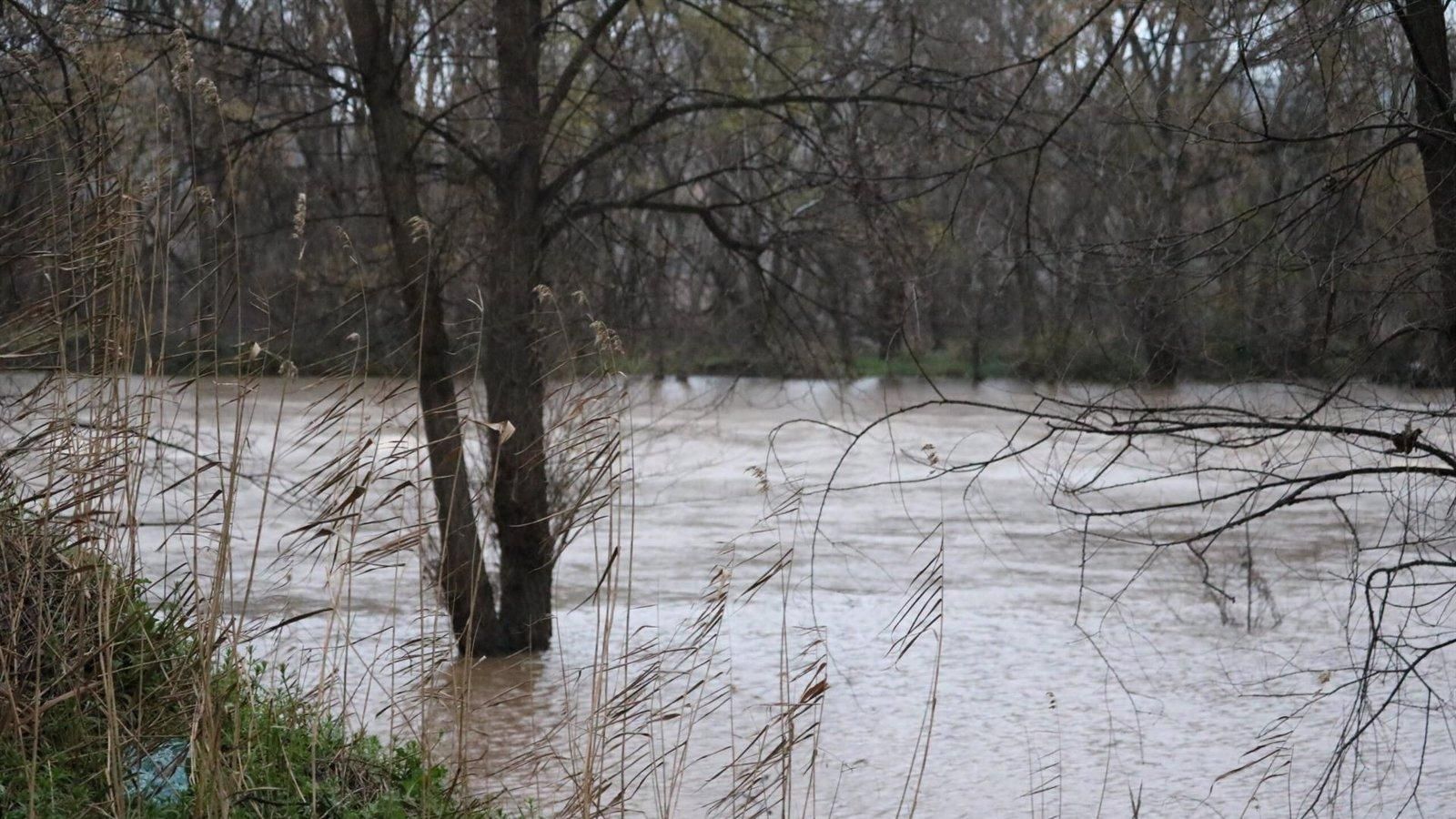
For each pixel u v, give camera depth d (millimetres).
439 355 14805
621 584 19219
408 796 6918
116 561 6707
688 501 26547
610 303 16609
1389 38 8484
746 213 17062
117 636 6430
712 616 9242
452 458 6992
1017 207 10617
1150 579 19141
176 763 6164
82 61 7488
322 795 6547
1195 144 9086
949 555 21672
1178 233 8617
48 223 6758
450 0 15969
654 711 7395
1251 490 7707
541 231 16172
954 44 14234
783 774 7664
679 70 16953
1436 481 8344
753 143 16703
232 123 14703
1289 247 8484
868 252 14992
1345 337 8312
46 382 6816
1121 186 10156
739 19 16484
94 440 6414
